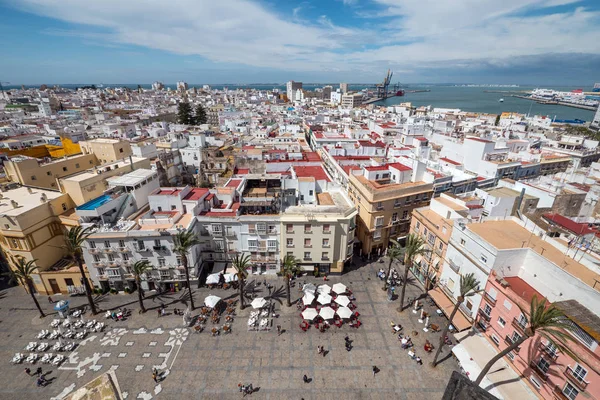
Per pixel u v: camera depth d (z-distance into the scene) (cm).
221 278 6191
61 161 7925
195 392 4084
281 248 6219
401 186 6912
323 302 5400
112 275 5744
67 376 4278
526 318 3675
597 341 2966
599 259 3928
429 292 5462
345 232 6100
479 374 3944
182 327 5144
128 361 4509
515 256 4225
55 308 5197
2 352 4669
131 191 6384
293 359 4578
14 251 5556
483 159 9075
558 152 11012
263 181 7325
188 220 6009
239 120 17938
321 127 15725
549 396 3438
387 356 4644
